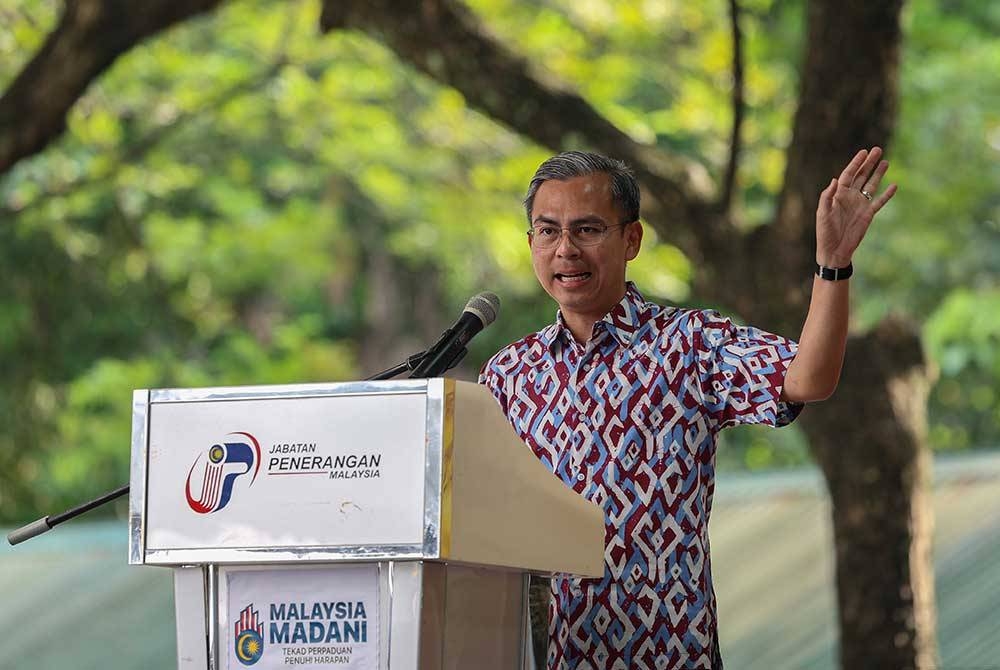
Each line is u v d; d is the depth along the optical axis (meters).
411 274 40.88
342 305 41.75
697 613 8.41
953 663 20.78
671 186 16.86
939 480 22.20
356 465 6.64
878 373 16.48
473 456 6.68
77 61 17.94
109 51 17.98
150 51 31.84
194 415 6.85
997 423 35.34
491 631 7.09
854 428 16.42
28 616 21.47
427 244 36.62
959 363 29.56
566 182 8.68
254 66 31.80
